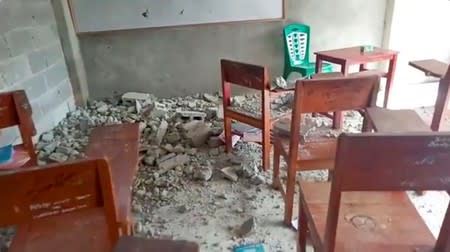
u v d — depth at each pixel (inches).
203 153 105.7
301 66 149.9
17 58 106.6
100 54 146.9
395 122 62.0
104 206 39.6
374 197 54.1
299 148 74.9
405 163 37.0
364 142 35.7
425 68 104.6
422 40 158.7
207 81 158.4
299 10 152.6
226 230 74.9
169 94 157.6
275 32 154.9
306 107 65.6
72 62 140.3
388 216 50.4
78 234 49.4
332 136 80.2
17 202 36.4
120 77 152.0
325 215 50.9
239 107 103.5
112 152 66.2
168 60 152.3
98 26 142.4
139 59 150.1
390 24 156.2
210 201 84.5
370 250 44.8
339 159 37.2
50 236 49.2
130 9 141.9
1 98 68.2
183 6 144.7
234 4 147.5
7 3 102.1
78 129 125.6
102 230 49.8
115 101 150.6
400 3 151.6
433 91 150.0
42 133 119.3
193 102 148.5
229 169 95.0
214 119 128.5
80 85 145.0
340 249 44.9
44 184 36.2
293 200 76.3
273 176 89.1
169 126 123.2
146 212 81.2
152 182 91.4
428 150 36.0
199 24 148.4
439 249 43.5
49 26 127.1
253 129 109.0
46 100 122.9
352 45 162.9
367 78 63.6
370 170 37.7
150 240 33.7
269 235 72.9
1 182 34.7
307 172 94.8
